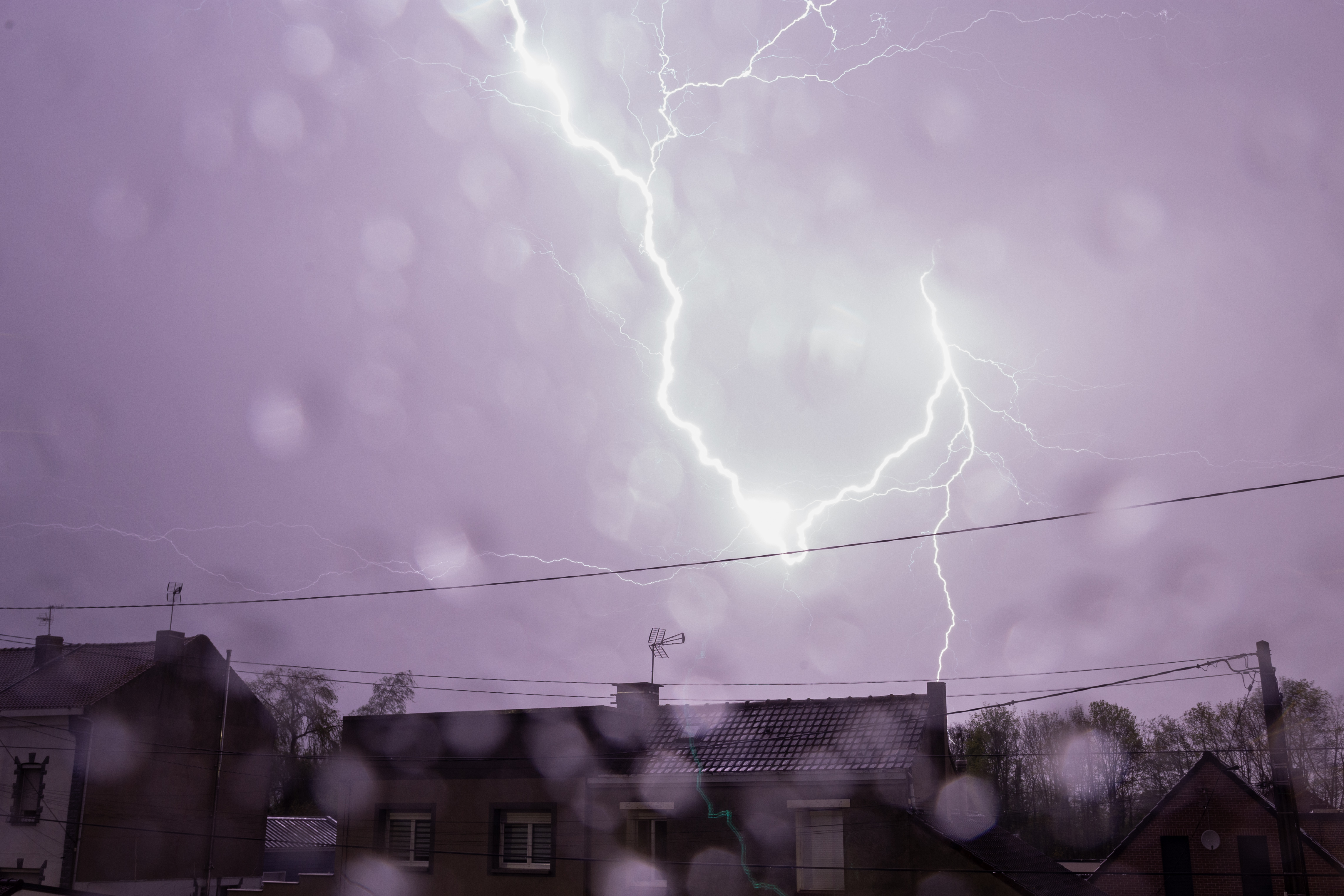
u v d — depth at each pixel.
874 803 21.56
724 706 25.66
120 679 32.97
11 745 31.70
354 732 26.77
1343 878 32.78
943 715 23.36
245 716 36.50
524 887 23.98
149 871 32.19
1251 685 20.03
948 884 20.78
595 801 23.97
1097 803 60.19
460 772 25.39
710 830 22.83
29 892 19.89
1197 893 34.97
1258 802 34.91
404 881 25.22
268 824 45.69
